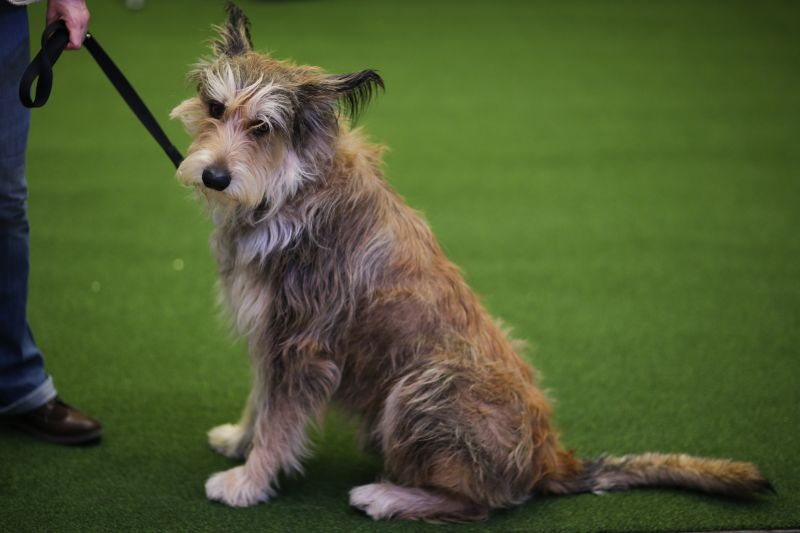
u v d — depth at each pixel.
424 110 7.56
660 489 3.04
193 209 5.43
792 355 4.02
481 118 7.41
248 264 2.86
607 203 5.80
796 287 4.70
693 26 10.62
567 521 2.84
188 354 3.90
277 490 3.01
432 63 8.89
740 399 3.65
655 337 4.16
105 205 5.42
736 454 3.28
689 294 4.60
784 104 7.93
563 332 4.19
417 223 3.00
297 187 2.82
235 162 2.69
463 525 2.82
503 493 2.82
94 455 3.15
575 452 3.27
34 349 3.17
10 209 2.92
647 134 7.14
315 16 10.47
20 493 2.90
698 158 6.64
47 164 5.98
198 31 9.41
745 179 6.25
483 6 11.52
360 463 3.23
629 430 3.43
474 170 6.30
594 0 12.02
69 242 4.92
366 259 2.84
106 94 7.41
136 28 9.45
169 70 7.98
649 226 5.46
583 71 8.80
